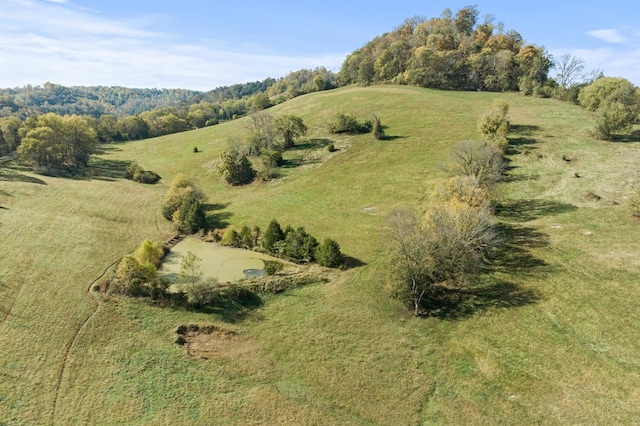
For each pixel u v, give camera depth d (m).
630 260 35.56
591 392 24.80
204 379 27.39
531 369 27.20
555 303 32.44
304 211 56.00
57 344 29.20
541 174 55.75
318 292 37.91
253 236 47.69
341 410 25.47
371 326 33.09
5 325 30.67
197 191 61.56
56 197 60.31
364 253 43.84
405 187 59.44
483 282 36.56
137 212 58.34
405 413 25.17
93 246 44.97
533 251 39.62
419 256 33.66
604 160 56.84
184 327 32.47
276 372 28.53
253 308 35.81
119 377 26.91
